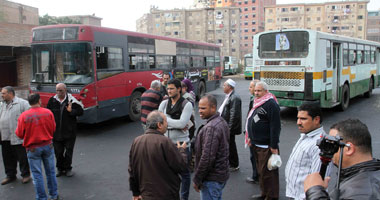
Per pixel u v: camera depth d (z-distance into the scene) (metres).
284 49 10.68
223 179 3.29
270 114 4.21
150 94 5.71
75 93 8.76
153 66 12.08
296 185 2.99
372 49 16.80
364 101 15.73
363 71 15.28
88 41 8.82
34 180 4.53
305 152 2.95
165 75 8.00
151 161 2.93
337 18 100.62
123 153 7.23
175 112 4.52
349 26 99.94
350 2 99.25
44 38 9.21
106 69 9.43
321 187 1.51
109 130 9.74
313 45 10.09
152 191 2.94
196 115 12.12
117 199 4.73
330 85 11.18
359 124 1.67
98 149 7.59
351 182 1.51
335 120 10.77
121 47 10.15
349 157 1.63
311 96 10.25
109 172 5.96
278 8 105.94
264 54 11.17
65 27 8.97
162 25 99.00
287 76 10.68
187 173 4.39
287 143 7.95
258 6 119.19
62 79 9.01
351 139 1.63
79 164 6.46
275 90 10.98
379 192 1.41
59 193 4.98
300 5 103.62
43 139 4.50
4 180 5.48
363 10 99.06
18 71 16.52
